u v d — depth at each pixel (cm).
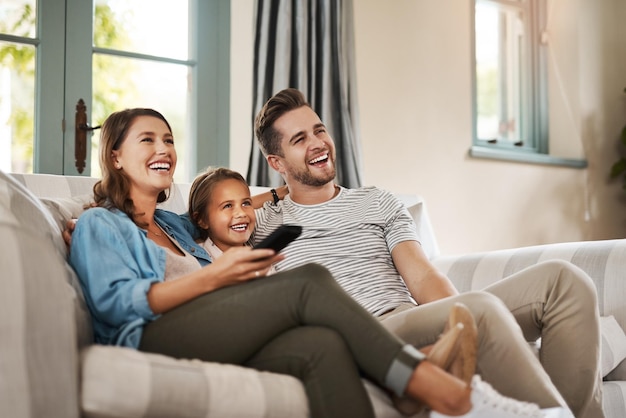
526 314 170
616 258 219
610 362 203
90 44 311
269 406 125
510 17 453
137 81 323
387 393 138
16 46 297
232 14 339
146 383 115
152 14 329
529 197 436
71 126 304
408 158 389
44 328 111
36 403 107
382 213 208
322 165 208
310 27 342
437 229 397
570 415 145
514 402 136
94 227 150
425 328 156
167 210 202
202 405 119
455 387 129
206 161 333
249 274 142
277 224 204
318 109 343
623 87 471
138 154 170
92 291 143
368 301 192
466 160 412
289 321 138
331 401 128
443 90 406
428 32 402
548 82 464
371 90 378
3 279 109
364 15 377
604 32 468
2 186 133
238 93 338
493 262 245
